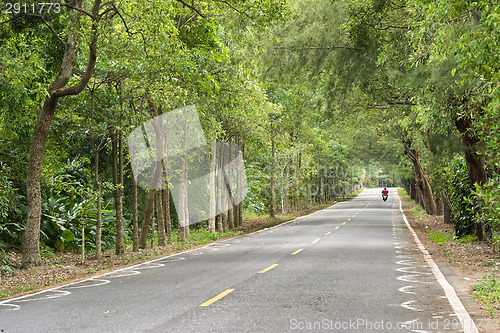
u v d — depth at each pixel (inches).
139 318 270.1
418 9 417.1
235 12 665.6
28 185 551.2
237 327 245.8
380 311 280.8
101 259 639.8
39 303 333.7
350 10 726.5
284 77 890.1
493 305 304.2
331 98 884.6
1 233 686.5
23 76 450.6
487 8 311.3
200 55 673.6
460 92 551.8
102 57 571.5
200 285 382.6
